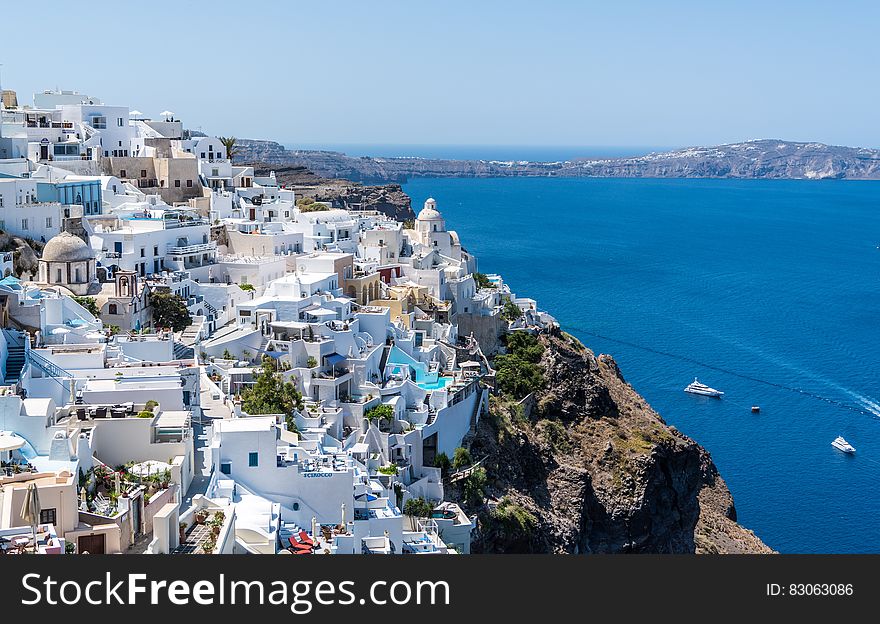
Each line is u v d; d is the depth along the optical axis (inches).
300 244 7190.0
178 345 4992.6
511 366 6697.8
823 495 7800.2
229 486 3560.5
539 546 5511.8
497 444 5856.3
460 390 5634.8
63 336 4429.1
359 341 5620.1
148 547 2819.9
